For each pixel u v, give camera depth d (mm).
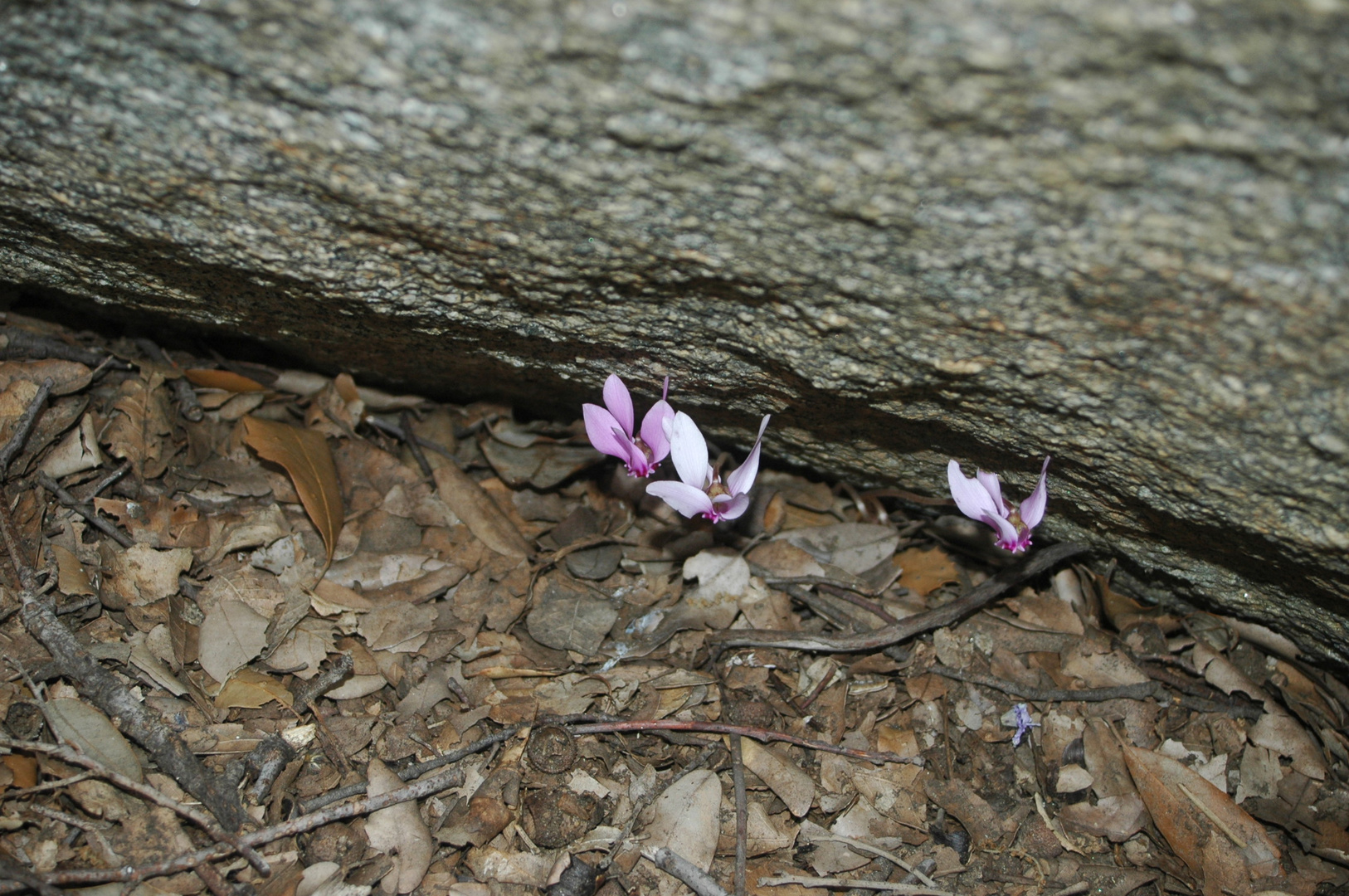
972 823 290
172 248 271
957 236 239
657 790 287
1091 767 299
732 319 271
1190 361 248
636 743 293
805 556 319
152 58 234
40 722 271
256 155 247
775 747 294
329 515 305
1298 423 249
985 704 306
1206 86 214
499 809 279
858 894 278
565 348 294
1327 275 229
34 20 231
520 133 236
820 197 238
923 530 329
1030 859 288
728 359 285
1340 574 274
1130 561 312
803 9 215
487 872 273
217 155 248
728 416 313
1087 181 227
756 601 312
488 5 220
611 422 292
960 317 253
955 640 313
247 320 303
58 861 258
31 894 254
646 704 297
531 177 244
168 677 280
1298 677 315
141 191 257
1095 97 218
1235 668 311
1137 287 238
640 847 278
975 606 310
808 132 229
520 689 295
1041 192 230
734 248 251
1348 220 223
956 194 233
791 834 284
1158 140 221
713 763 291
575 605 309
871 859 283
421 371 321
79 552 289
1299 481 258
